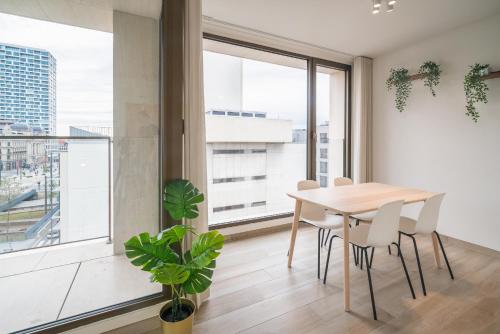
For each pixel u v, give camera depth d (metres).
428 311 1.76
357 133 3.79
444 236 3.07
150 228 2.10
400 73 3.31
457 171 2.92
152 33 2.00
